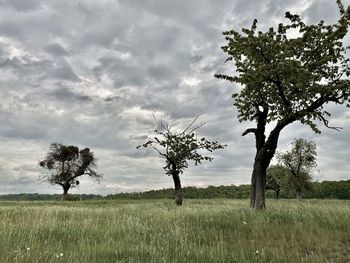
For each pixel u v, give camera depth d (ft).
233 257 26.02
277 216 45.98
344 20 68.08
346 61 70.90
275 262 25.23
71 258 24.98
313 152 203.21
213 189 337.52
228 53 77.77
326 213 43.68
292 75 66.23
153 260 24.73
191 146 123.13
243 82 72.18
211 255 26.00
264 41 68.59
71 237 34.91
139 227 40.14
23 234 34.04
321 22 71.05
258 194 70.23
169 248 29.35
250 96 75.56
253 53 71.10
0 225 38.58
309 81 67.82
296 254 27.58
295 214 45.11
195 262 24.97
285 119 69.26
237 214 47.98
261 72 67.92
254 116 80.28
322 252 29.27
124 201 177.37
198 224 42.65
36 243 30.30
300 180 202.08
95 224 43.42
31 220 46.32
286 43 70.64
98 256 25.96
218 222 43.68
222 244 31.50
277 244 32.01
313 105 69.92
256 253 27.84
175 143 122.42
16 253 25.55
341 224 38.88
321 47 70.08
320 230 36.76
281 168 207.92
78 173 253.65
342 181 319.27
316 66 70.38
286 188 206.59
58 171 250.57
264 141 77.25
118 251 27.84
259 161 72.23
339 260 27.20
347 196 278.87
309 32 69.26
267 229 38.47
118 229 39.11
